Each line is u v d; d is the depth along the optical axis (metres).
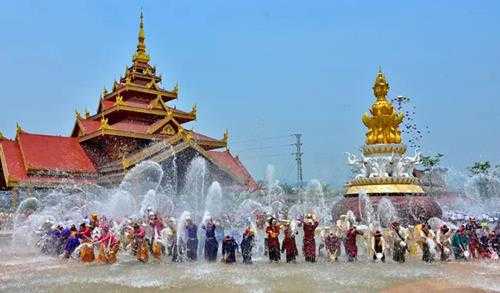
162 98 66.81
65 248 26.67
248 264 23.52
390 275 19.42
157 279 18.95
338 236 24.81
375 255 24.47
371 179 32.31
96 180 54.22
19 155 53.91
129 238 27.50
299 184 73.94
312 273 20.09
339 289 16.36
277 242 24.55
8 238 40.81
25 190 50.41
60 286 17.55
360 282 17.73
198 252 25.61
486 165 63.19
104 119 55.75
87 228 26.80
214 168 56.34
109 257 24.64
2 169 54.72
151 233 26.80
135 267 22.83
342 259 25.03
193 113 66.94
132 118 61.44
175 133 60.84
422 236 24.44
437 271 20.58
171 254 26.05
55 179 52.22
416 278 18.67
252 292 16.00
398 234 24.12
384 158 33.00
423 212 30.23
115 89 65.56
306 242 24.52
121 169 51.75
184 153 54.56
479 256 25.16
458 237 24.98
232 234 29.88
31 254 29.42
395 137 34.75
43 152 54.53
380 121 34.84
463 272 20.33
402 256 23.80
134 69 68.31
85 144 58.78
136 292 16.31
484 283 17.61
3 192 55.72
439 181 59.75
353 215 29.08
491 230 28.73
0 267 23.08
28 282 18.47
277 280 18.36
